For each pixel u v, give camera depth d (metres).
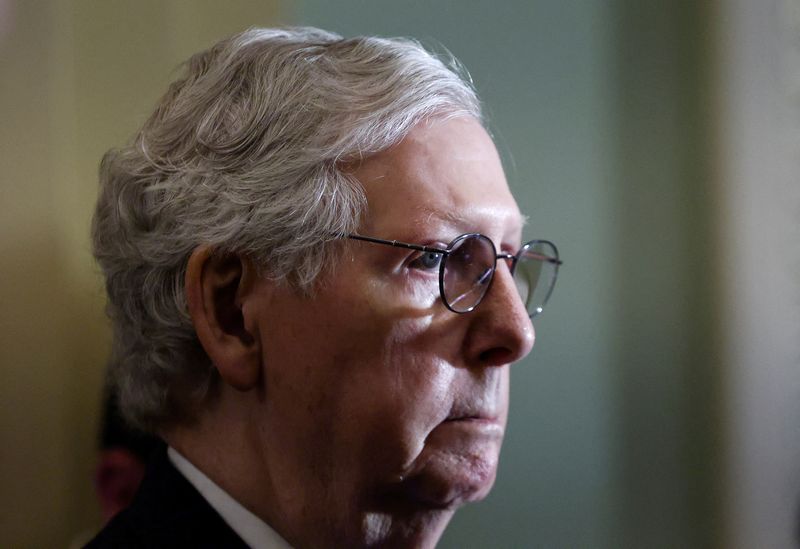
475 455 1.89
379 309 1.79
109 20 3.39
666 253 4.11
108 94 3.39
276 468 1.89
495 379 1.92
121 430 3.18
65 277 3.37
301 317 1.82
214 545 1.85
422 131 1.86
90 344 3.47
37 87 3.28
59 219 3.33
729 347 4.14
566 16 3.98
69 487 3.41
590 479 4.04
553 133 3.96
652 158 4.09
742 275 4.14
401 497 1.88
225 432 1.96
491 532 3.91
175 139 1.97
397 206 1.80
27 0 3.26
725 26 4.09
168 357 1.99
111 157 2.12
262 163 1.84
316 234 1.79
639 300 4.09
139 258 1.99
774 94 4.13
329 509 1.87
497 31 3.88
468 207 1.85
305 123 1.83
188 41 3.46
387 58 1.94
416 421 1.81
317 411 1.83
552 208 3.96
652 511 4.09
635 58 4.07
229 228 1.83
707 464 4.15
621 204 4.07
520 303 1.91
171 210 1.92
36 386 3.34
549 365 3.98
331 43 2.00
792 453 4.23
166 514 1.88
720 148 4.11
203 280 1.87
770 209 4.15
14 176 3.29
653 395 4.10
